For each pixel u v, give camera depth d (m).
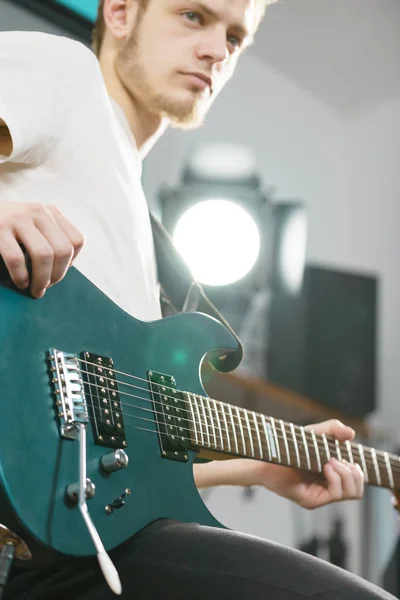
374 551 4.52
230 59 1.90
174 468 1.47
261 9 1.98
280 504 4.29
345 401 4.44
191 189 4.22
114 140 1.61
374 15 5.18
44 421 1.25
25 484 1.20
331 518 4.39
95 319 1.40
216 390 3.63
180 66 1.76
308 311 4.41
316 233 4.94
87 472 1.29
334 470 1.95
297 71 5.10
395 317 5.09
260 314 4.26
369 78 5.27
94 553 1.25
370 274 5.05
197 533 1.34
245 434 1.71
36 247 1.23
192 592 1.27
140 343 1.48
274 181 4.82
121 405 1.39
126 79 1.78
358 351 4.53
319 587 1.23
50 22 3.52
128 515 1.34
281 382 4.27
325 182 5.08
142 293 1.62
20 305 1.29
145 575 1.30
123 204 1.60
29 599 1.34
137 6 1.81
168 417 1.48
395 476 2.11
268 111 4.91
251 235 3.71
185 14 1.78
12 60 1.48
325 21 5.07
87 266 1.53
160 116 1.80
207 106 1.86
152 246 1.72
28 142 1.44
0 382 1.22
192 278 1.97
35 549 1.22
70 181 1.54
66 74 1.54
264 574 1.25
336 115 5.25
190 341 1.59
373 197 5.21
